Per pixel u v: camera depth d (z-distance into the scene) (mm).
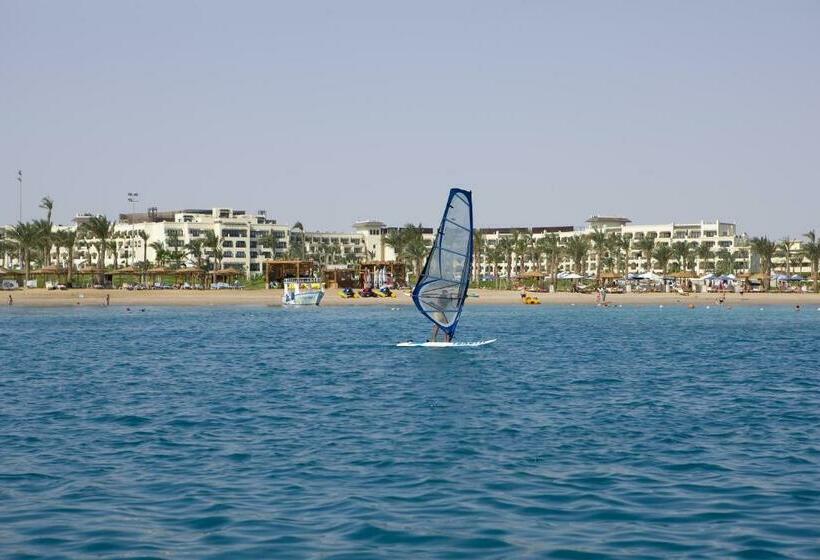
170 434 24844
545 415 28484
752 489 18109
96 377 40750
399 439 23922
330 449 22469
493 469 20000
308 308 134375
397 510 16422
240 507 16656
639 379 39781
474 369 44156
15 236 179750
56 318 104812
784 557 13703
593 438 24109
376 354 53000
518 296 171125
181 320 100125
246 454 21828
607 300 162625
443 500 17156
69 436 24578
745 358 52031
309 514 16141
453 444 23141
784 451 22250
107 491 17953
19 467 20359
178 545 14312
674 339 70062
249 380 39250
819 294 185000
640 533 14992
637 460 21047
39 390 35688
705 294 182250
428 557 13719
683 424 26609
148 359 50812
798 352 56938
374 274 194500
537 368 44781
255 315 112938
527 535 14859
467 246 51312
